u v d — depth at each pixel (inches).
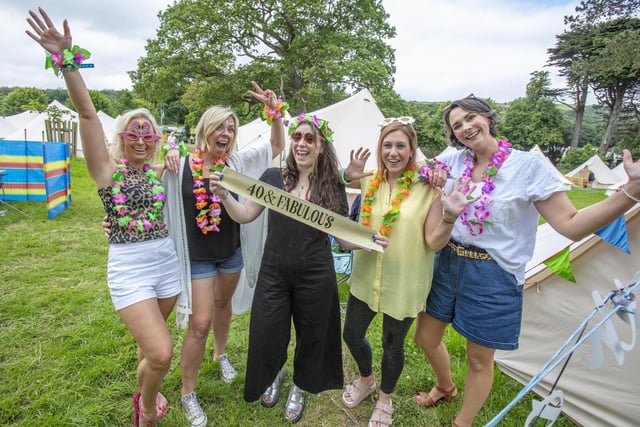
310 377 85.4
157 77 753.6
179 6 755.4
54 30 62.1
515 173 66.7
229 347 115.8
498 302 69.6
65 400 88.7
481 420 87.4
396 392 99.0
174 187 79.9
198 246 81.1
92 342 112.4
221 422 86.4
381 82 705.6
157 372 69.4
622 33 1318.9
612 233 75.3
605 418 83.3
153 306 70.8
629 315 58.0
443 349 88.9
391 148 73.0
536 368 94.6
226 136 80.3
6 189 296.7
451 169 78.0
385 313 76.7
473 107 69.1
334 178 79.4
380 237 72.2
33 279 160.1
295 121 77.6
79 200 327.0
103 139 70.7
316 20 762.8
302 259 76.1
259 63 757.9
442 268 77.5
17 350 107.9
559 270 84.0
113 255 71.1
